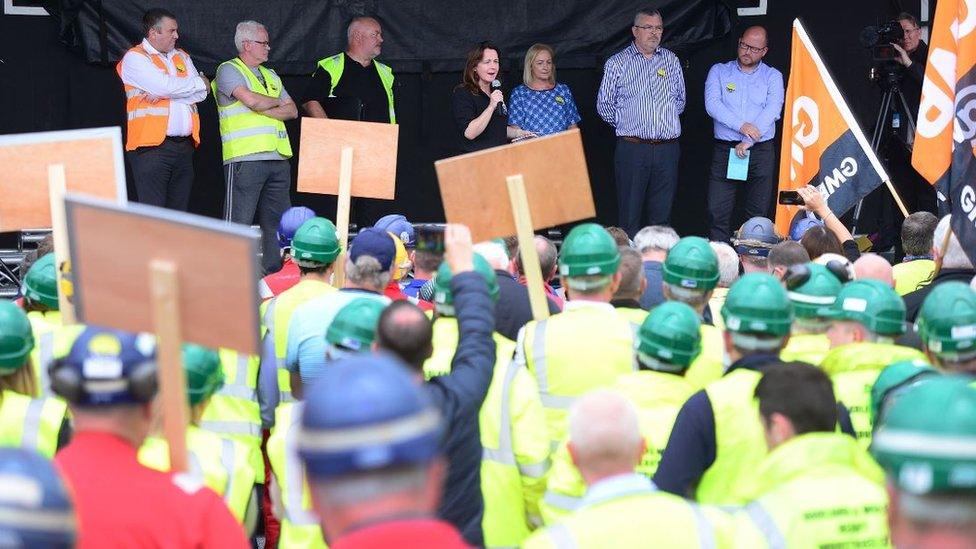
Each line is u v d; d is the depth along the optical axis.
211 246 4.98
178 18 21.98
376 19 22.75
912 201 21.06
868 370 7.70
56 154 8.63
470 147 20.70
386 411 3.56
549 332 8.10
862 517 5.46
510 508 7.28
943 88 12.00
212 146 22.64
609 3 23.17
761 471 5.74
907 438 3.71
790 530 5.41
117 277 5.11
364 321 7.18
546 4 23.05
